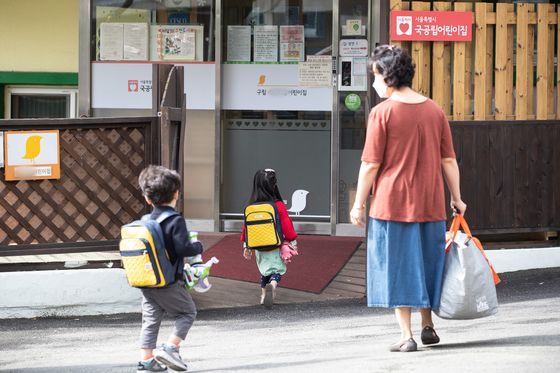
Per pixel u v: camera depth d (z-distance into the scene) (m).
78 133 17.38
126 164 17.56
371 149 12.38
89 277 17.67
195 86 24.55
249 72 24.53
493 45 20.38
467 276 12.34
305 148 24.53
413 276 12.33
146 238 11.71
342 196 24.44
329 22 24.34
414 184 12.27
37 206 17.30
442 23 19.91
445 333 14.20
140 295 17.84
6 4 26.44
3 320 17.33
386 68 12.43
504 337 13.38
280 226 17.91
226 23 24.55
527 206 20.23
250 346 14.20
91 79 24.70
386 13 19.77
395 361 11.73
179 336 12.02
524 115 20.41
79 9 24.53
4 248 17.23
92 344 14.95
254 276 20.36
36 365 13.26
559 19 20.44
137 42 24.62
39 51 26.50
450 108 20.27
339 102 24.38
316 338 14.66
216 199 24.55
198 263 12.17
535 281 19.25
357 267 21.08
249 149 24.62
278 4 24.44
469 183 19.83
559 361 11.18
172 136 17.78
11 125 17.03
